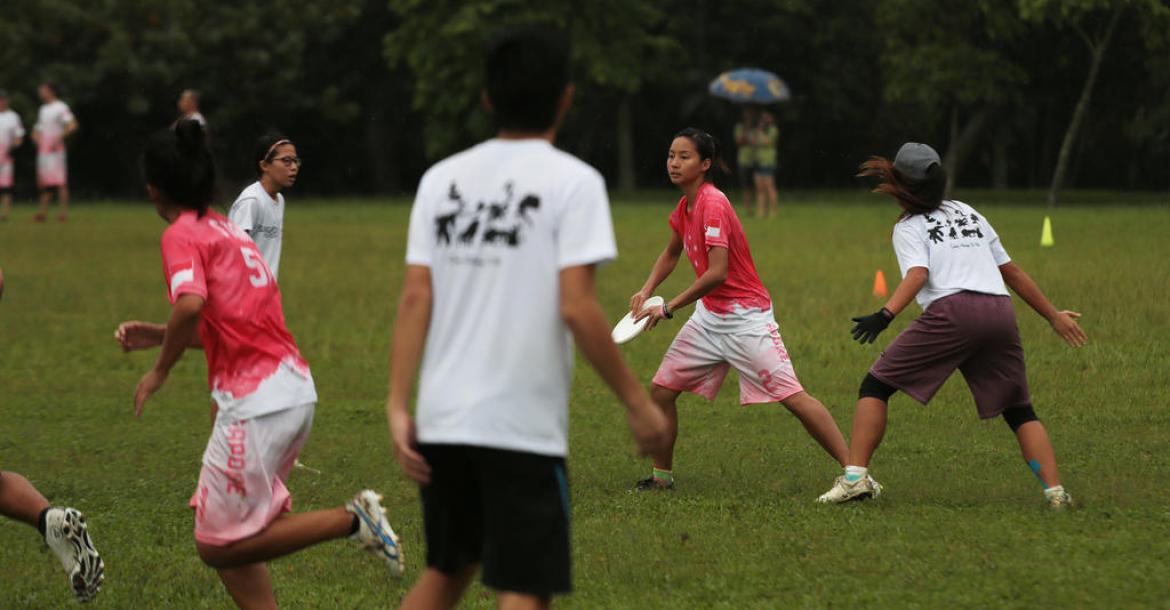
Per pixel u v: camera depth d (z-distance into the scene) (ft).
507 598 23.00
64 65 241.55
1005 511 39.19
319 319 84.48
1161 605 30.37
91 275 107.76
